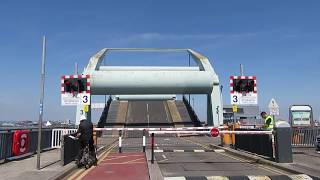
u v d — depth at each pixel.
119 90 67.06
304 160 17.25
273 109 19.22
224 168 15.82
